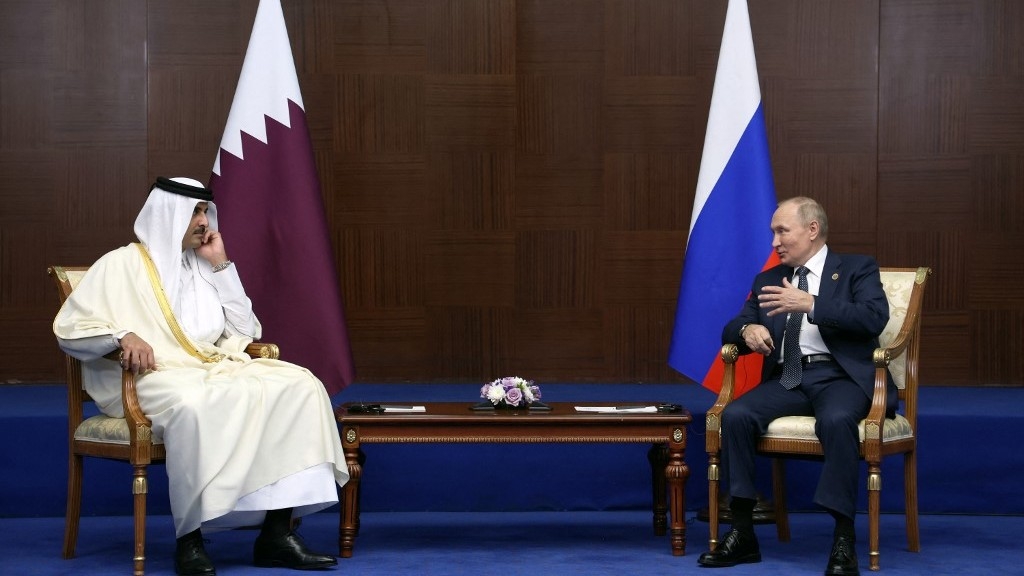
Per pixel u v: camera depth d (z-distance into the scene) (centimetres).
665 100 599
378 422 356
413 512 446
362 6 595
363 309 596
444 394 536
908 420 372
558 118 599
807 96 595
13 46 584
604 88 599
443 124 595
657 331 599
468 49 595
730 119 466
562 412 366
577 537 397
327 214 594
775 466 391
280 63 483
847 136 593
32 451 436
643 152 599
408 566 348
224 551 377
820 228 375
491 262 598
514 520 431
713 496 359
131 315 361
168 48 590
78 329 345
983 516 442
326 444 348
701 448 448
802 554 369
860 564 355
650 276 599
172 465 328
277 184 476
